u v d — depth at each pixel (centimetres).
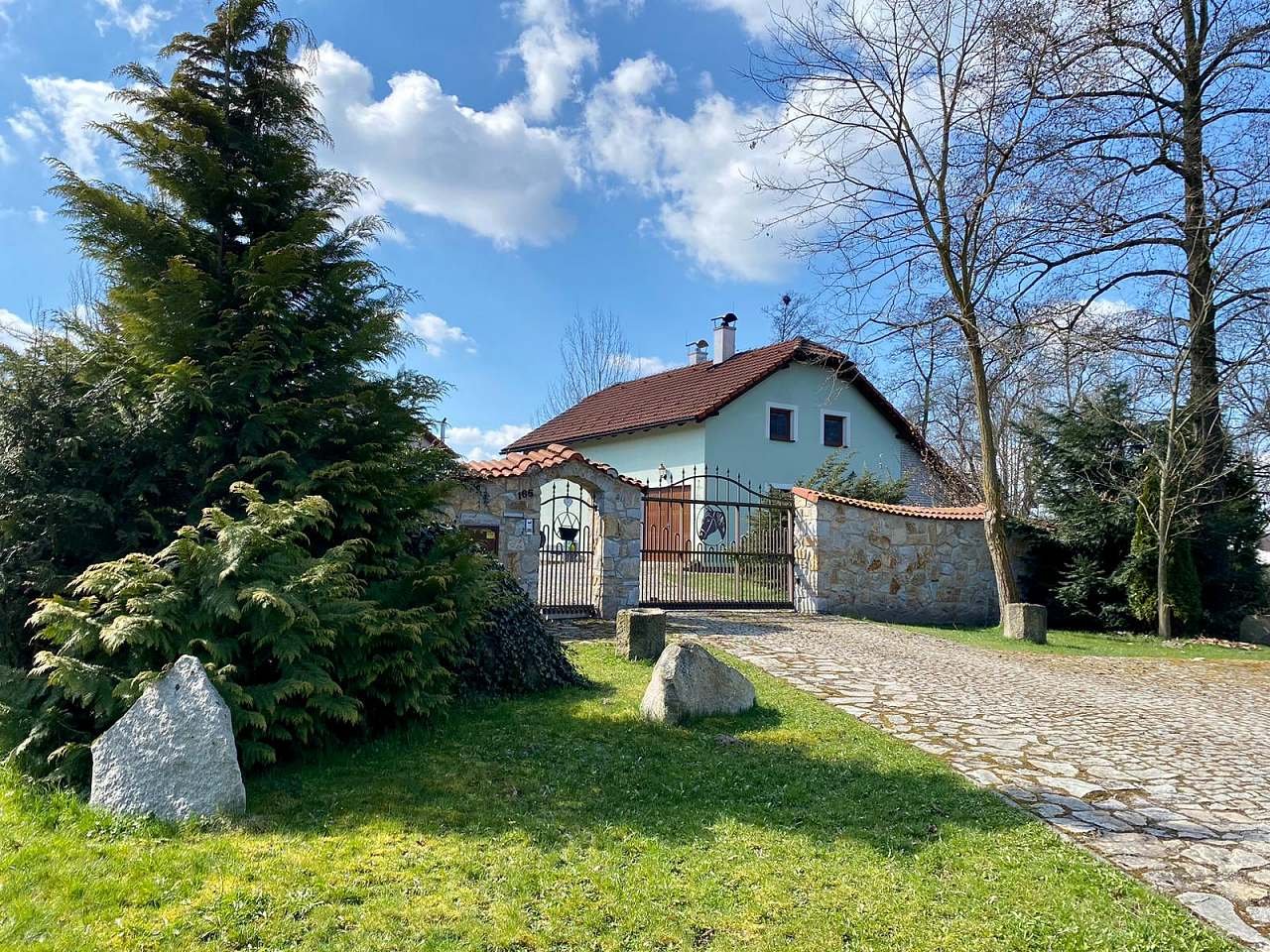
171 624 479
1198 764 625
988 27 1362
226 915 337
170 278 632
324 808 464
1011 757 621
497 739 607
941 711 762
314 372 686
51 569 548
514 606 801
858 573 1545
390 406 681
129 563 495
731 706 707
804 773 556
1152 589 1541
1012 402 2242
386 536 663
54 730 489
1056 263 1519
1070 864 425
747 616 1386
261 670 531
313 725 534
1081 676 1019
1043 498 1744
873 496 2136
